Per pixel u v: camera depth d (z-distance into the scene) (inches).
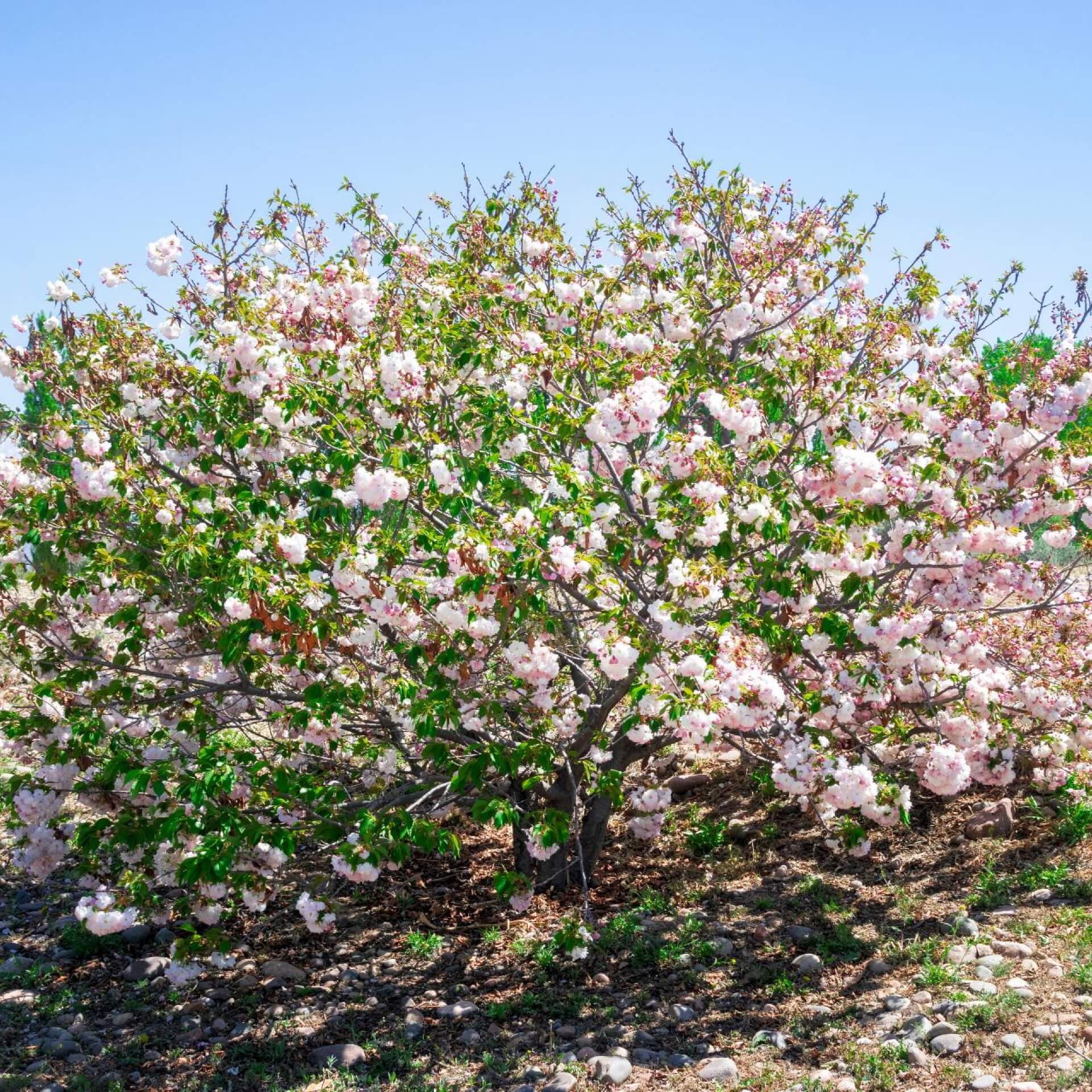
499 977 206.1
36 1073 176.9
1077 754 232.4
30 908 251.1
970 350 258.4
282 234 262.4
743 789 292.4
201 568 189.5
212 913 199.5
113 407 215.3
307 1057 180.7
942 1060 153.9
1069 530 222.5
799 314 255.9
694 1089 158.2
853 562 194.9
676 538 197.2
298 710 193.9
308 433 213.8
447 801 216.2
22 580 227.8
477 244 262.5
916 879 228.8
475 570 174.7
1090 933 184.9
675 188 265.9
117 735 204.8
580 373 223.1
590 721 223.6
